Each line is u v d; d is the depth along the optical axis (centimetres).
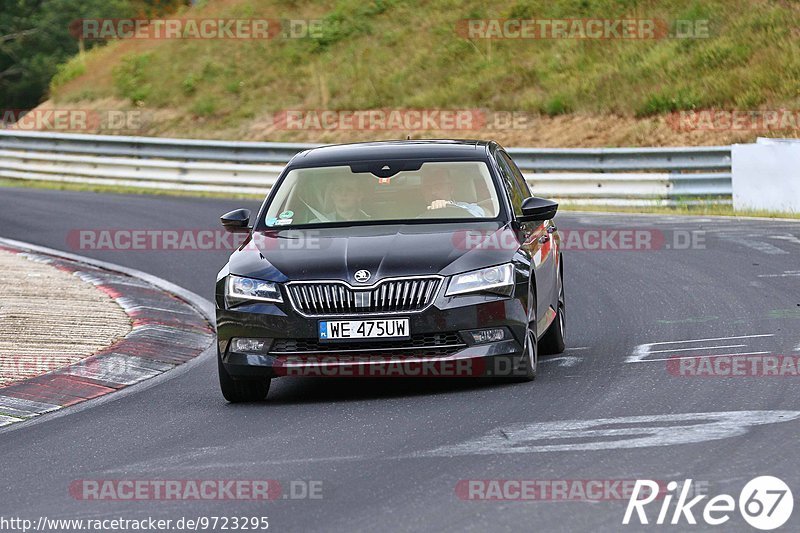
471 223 3017
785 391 2578
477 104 11150
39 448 2497
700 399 2545
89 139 10294
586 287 4644
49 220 7462
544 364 3172
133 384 3294
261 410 2781
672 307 4047
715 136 9256
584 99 10412
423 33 12862
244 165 9381
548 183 7962
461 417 2508
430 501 1864
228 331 2825
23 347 3616
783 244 5447
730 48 10456
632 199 7619
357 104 11900
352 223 3048
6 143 10856
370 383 3075
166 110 12912
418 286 2748
